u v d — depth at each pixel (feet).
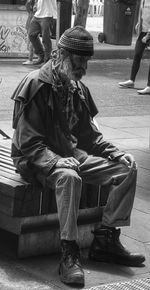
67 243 14.51
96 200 16.24
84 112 15.90
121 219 15.44
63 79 15.06
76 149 15.85
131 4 59.82
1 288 13.98
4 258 15.49
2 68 46.80
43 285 14.29
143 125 32.04
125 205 15.33
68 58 14.69
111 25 60.54
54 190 15.28
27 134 14.92
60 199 14.33
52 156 14.73
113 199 15.35
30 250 15.57
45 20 46.83
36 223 15.34
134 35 69.82
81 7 35.88
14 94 15.25
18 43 51.52
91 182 15.75
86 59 14.79
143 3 40.78
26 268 15.07
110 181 15.46
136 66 42.78
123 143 27.86
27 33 50.44
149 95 40.86
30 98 14.92
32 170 14.97
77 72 14.75
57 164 14.58
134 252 16.55
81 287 14.34
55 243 15.96
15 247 16.05
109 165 15.53
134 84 43.80
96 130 16.22
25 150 14.92
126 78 47.01
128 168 15.37
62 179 14.26
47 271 14.99
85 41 14.60
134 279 15.03
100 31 70.38
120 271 15.44
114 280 14.89
